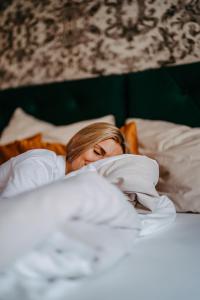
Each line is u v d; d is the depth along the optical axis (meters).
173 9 1.86
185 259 0.68
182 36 1.84
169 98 1.74
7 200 0.66
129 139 1.50
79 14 2.07
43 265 0.54
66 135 1.71
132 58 1.94
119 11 1.97
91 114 1.92
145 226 0.88
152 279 0.58
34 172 0.96
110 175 1.05
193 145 1.31
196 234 0.88
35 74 2.20
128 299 0.51
